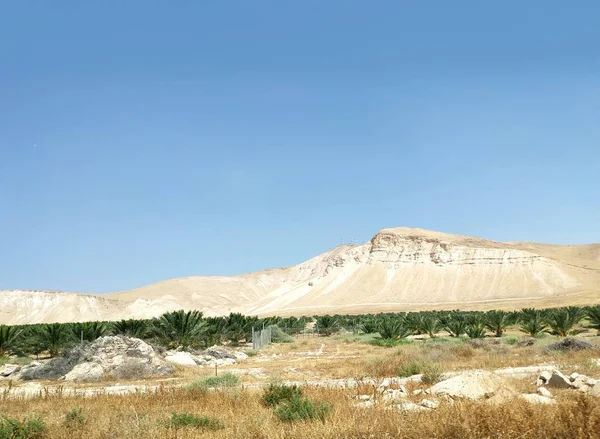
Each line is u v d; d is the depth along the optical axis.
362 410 9.62
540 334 44.34
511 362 22.84
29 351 39.69
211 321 49.19
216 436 8.87
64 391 19.58
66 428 9.88
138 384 22.25
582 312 53.88
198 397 14.23
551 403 10.27
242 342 55.19
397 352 28.81
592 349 25.39
